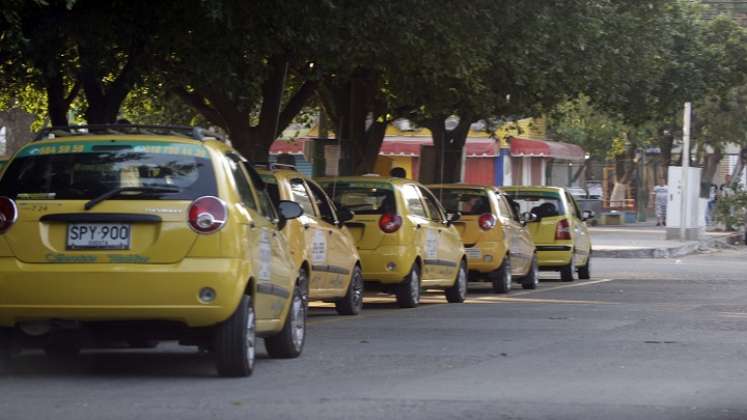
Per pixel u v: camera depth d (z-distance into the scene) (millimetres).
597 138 71750
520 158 63375
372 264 20766
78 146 12062
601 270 35031
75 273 11602
